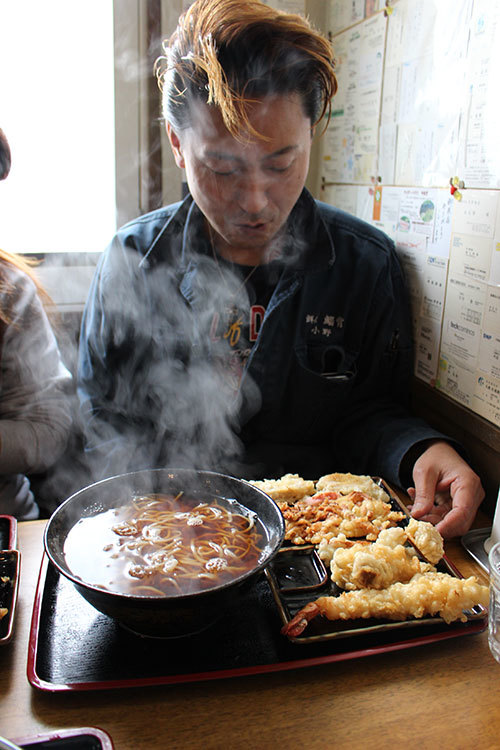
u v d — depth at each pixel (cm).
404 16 165
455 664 89
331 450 174
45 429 165
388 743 77
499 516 113
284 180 128
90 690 82
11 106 209
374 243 168
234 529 101
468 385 148
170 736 77
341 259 165
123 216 227
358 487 130
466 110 140
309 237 158
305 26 123
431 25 153
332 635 89
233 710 81
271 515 99
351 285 164
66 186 221
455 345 153
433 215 158
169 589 87
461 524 118
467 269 145
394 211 179
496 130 130
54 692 81
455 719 80
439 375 162
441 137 152
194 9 124
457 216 147
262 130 117
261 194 127
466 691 85
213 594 79
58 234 225
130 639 91
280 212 134
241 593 84
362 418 166
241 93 113
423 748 76
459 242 147
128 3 204
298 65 115
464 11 139
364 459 155
